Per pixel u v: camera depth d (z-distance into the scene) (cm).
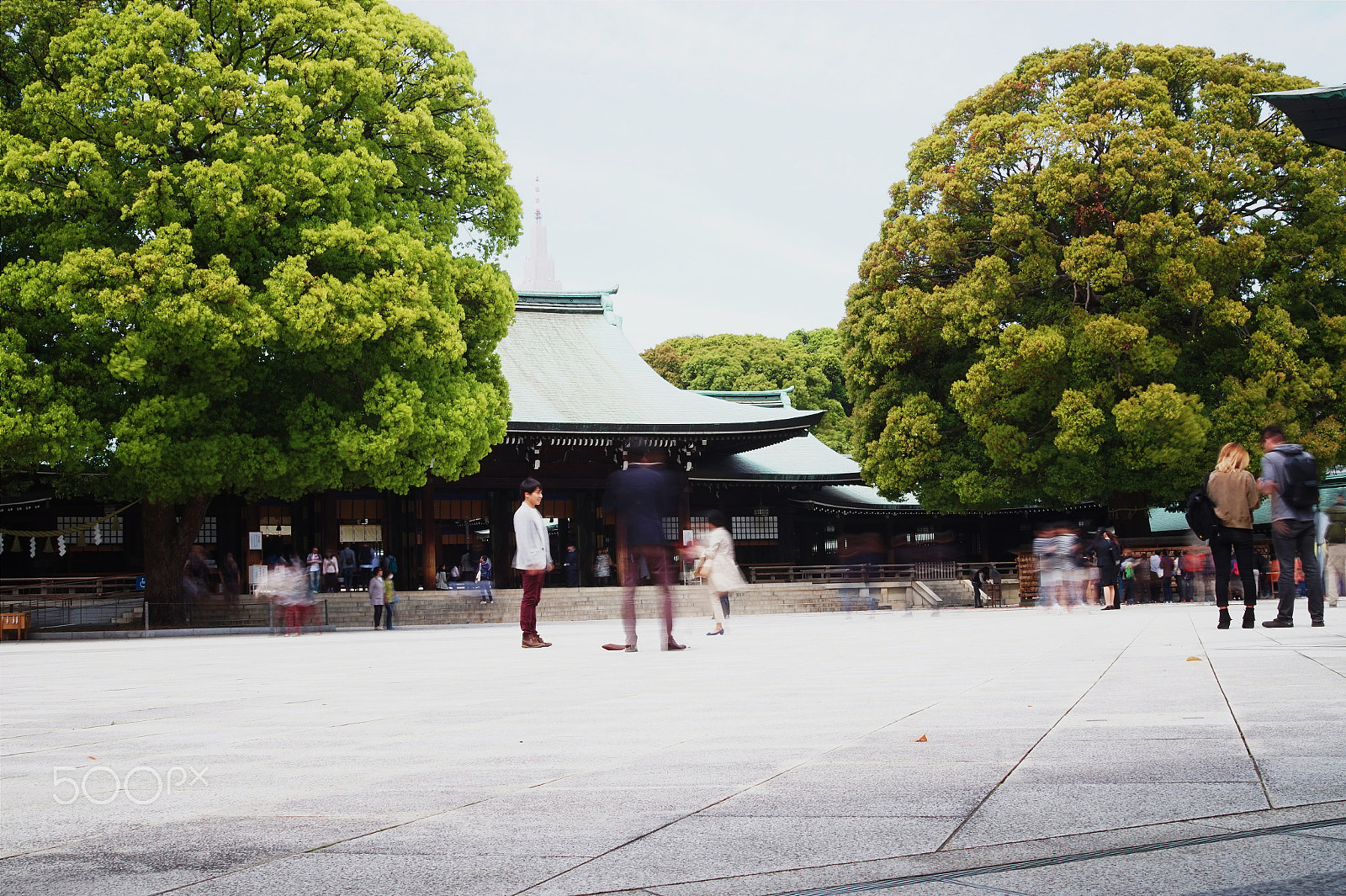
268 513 3616
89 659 1375
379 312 2259
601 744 432
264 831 290
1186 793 295
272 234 2247
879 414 3666
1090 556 2970
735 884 229
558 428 3544
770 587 3531
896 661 856
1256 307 3191
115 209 2183
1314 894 207
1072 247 3102
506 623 2988
